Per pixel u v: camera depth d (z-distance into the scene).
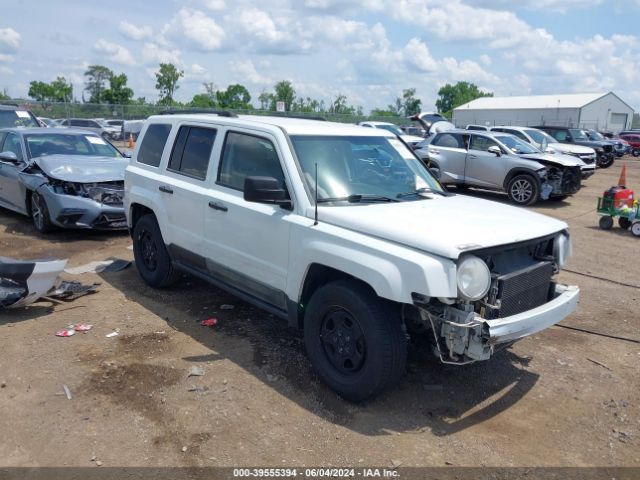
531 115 64.19
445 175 15.11
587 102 60.78
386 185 4.67
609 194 10.61
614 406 4.02
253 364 4.42
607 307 6.14
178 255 5.58
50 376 4.16
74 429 3.52
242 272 4.73
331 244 3.86
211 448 3.36
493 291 3.56
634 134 37.22
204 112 5.91
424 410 3.87
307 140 4.54
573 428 3.73
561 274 7.48
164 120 6.02
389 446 3.44
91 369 4.27
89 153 9.78
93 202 8.24
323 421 3.68
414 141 20.94
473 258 3.39
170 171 5.66
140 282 6.43
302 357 4.56
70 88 58.72
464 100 92.88
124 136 29.38
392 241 3.62
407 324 3.98
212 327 5.15
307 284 4.19
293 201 4.24
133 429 3.53
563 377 4.45
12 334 4.90
